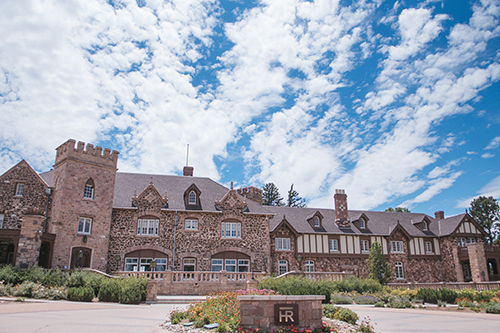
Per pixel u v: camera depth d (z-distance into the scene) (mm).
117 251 30859
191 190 34500
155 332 11523
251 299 11836
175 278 25594
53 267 26969
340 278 29938
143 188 34875
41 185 30391
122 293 19453
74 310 15695
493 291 27328
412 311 19547
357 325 13961
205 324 12750
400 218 46156
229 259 33656
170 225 32781
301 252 38188
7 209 29547
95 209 30156
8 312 14188
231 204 34969
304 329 11664
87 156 30578
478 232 43562
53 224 27906
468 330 13539
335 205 42312
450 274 41938
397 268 41031
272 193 69062
